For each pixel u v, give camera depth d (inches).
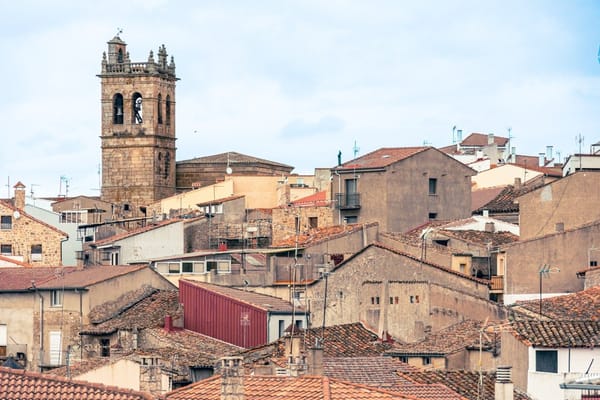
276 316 5506.9
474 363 4749.0
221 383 3563.0
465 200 7224.4
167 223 7204.7
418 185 7121.1
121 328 5698.8
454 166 7209.6
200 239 7362.2
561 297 5073.8
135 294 6018.7
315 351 4229.8
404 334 5492.1
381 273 5659.5
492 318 5408.5
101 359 5098.4
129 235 7126.0
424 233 6358.3
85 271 6176.2
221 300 5585.6
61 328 5999.0
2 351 6048.2
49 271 6240.2
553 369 4276.6
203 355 5196.9
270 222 7352.4
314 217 7253.9
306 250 6284.5
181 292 5693.9
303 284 5871.1
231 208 7578.7
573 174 6146.7
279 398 3582.7
